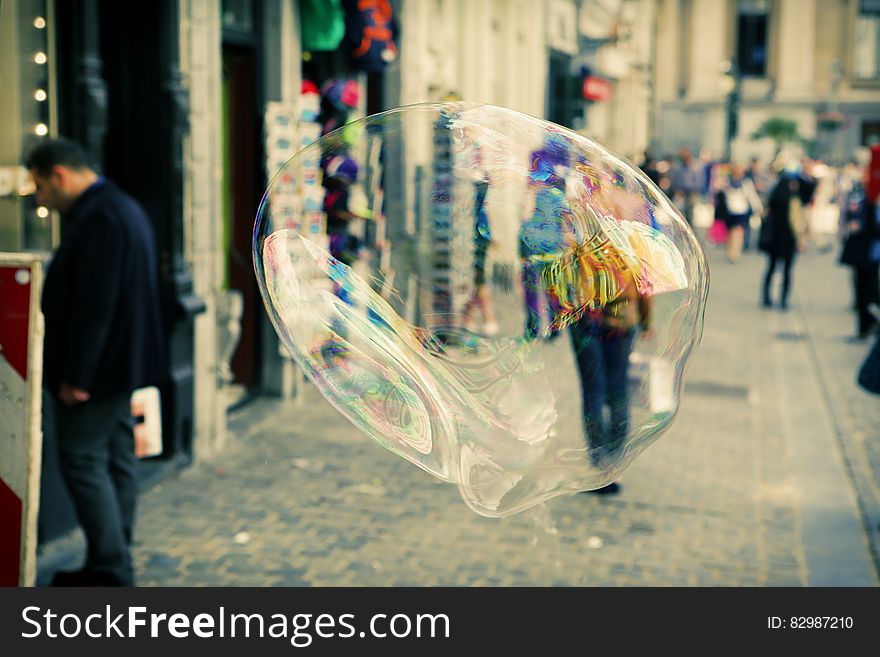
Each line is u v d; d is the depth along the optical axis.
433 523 5.26
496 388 2.46
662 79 47.28
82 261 3.98
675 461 6.56
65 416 4.06
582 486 2.45
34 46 4.96
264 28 7.30
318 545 4.93
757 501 5.85
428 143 2.79
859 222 11.30
